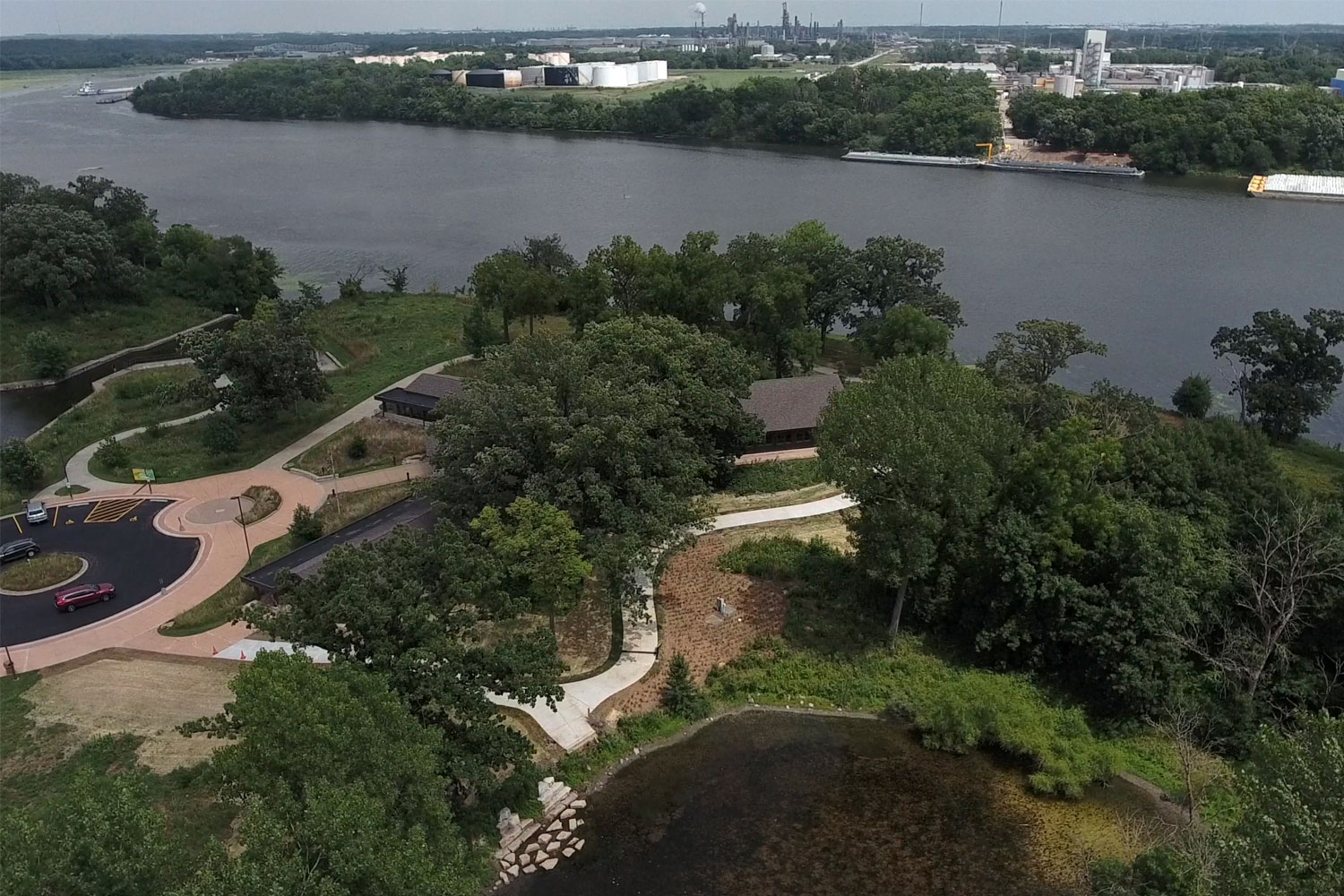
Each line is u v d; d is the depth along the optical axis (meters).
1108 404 78.75
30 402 103.56
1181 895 32.62
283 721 29.83
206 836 38.97
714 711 51.31
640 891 39.50
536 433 57.66
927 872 40.50
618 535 56.41
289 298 137.50
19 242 119.62
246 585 61.41
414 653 38.84
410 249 163.25
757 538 66.88
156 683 51.62
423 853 28.23
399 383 97.81
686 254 99.06
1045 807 44.41
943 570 57.22
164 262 137.88
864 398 56.66
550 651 42.78
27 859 23.92
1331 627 49.69
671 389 68.62
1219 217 177.38
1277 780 27.47
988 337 117.50
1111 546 52.28
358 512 71.38
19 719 48.31
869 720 50.88
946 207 186.50
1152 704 49.47
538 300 100.94
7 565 65.44
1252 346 91.94
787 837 42.50
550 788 44.75
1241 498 58.50
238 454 83.19
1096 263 148.00
